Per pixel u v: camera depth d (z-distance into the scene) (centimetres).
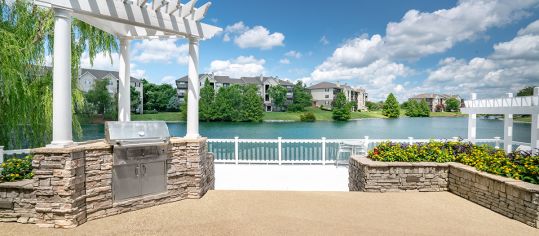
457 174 606
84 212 449
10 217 444
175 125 6006
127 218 467
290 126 6094
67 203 421
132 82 7031
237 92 6975
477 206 536
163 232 411
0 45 755
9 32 795
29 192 441
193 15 581
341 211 505
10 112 836
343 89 9344
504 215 486
